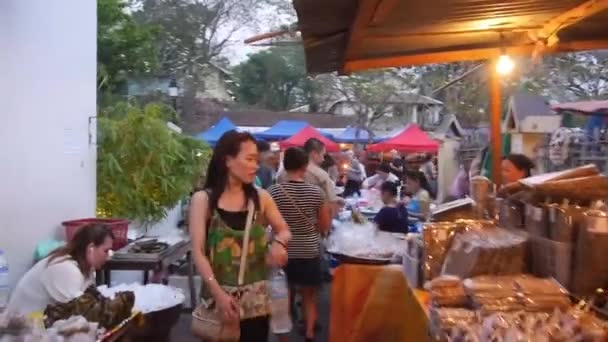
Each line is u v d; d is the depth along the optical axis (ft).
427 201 27.37
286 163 18.26
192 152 29.91
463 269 9.18
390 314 14.02
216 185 11.19
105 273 19.40
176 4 114.01
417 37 14.60
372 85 110.42
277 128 70.74
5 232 18.28
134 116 27.94
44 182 20.52
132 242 21.70
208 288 10.76
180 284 23.95
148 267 19.29
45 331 9.91
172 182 28.45
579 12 11.80
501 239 9.36
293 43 20.57
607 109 28.12
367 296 15.75
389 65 16.92
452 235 10.59
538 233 8.80
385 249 17.70
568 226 8.09
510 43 15.12
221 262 10.91
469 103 78.33
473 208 12.01
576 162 30.58
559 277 8.16
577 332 6.69
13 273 18.61
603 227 7.70
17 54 18.90
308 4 10.68
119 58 58.34
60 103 21.57
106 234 14.55
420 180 34.60
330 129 109.09
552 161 32.58
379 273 14.64
